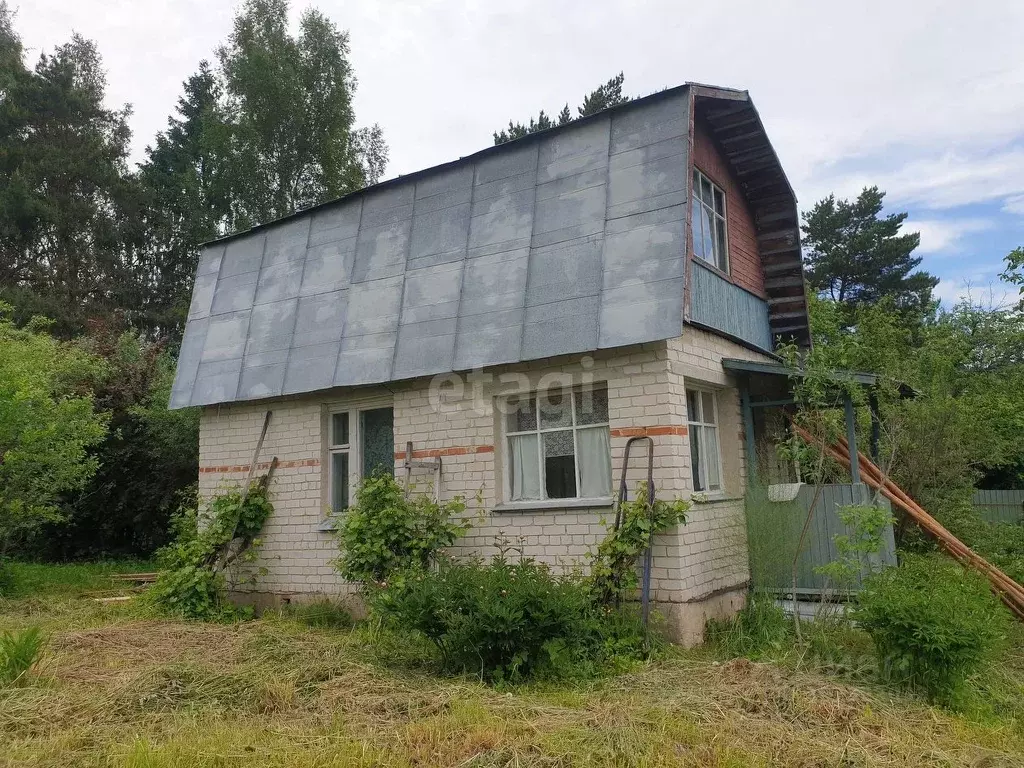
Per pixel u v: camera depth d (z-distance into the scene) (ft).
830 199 119.65
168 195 104.47
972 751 15.23
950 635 17.97
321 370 32.60
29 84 92.89
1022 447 47.06
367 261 33.76
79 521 56.24
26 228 90.17
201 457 36.94
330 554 32.14
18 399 37.58
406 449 30.37
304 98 88.28
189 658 22.67
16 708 17.38
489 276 29.45
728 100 30.66
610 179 28.09
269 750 14.82
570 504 26.55
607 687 19.39
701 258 29.99
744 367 29.40
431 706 17.70
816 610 25.70
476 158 32.40
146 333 97.30
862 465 32.68
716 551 27.17
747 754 14.52
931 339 56.59
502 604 20.25
